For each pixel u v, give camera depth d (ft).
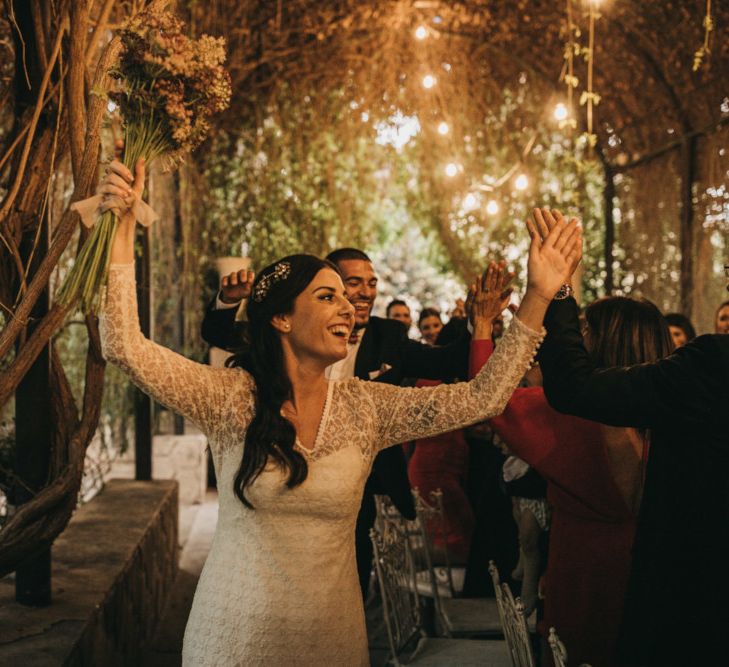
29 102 11.41
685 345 7.22
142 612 15.79
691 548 7.11
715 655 7.00
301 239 31.48
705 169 25.35
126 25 7.19
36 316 11.72
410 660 11.71
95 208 7.21
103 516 17.43
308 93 30.96
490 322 9.70
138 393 21.42
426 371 12.67
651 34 25.35
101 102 10.03
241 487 7.46
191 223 29.68
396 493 13.33
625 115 29.48
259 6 27.61
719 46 23.20
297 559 7.50
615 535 9.45
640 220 30.30
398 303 25.64
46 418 11.93
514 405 9.50
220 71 7.27
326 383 7.95
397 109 31.48
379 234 40.40
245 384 7.77
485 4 28.55
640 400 7.07
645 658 7.27
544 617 9.92
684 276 26.13
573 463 9.34
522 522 13.55
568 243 7.66
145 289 20.38
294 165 31.17
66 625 11.36
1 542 10.96
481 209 32.89
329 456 7.63
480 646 12.07
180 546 23.68
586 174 32.35
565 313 7.79
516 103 32.50
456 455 17.87
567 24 27.37
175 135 7.21
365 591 13.55
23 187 11.29
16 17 11.37
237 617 7.48
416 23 29.89
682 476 7.19
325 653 7.52
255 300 7.85
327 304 7.72
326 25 28.63
